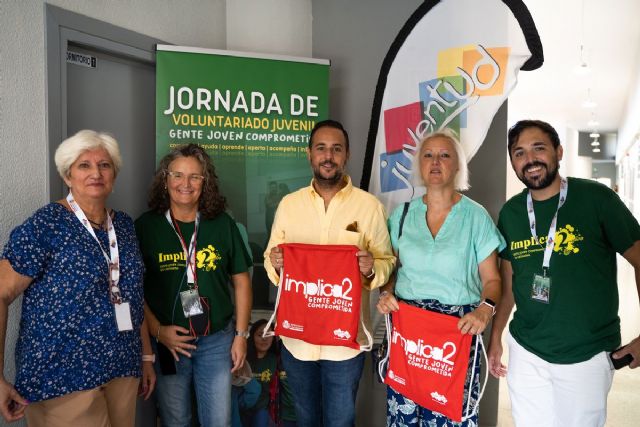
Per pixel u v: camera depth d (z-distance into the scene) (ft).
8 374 6.36
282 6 10.68
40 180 6.73
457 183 6.47
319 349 6.74
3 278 4.92
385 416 9.98
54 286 5.09
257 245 9.20
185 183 6.60
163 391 6.87
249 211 9.09
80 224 5.42
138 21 8.38
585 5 16.37
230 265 7.24
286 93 9.22
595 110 39.45
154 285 6.74
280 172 9.23
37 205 6.70
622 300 20.43
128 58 8.38
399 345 6.22
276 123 9.18
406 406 6.34
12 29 6.35
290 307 6.63
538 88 30.40
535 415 6.10
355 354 6.75
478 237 6.12
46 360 5.04
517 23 9.09
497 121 9.50
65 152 5.41
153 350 6.93
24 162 6.52
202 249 6.85
